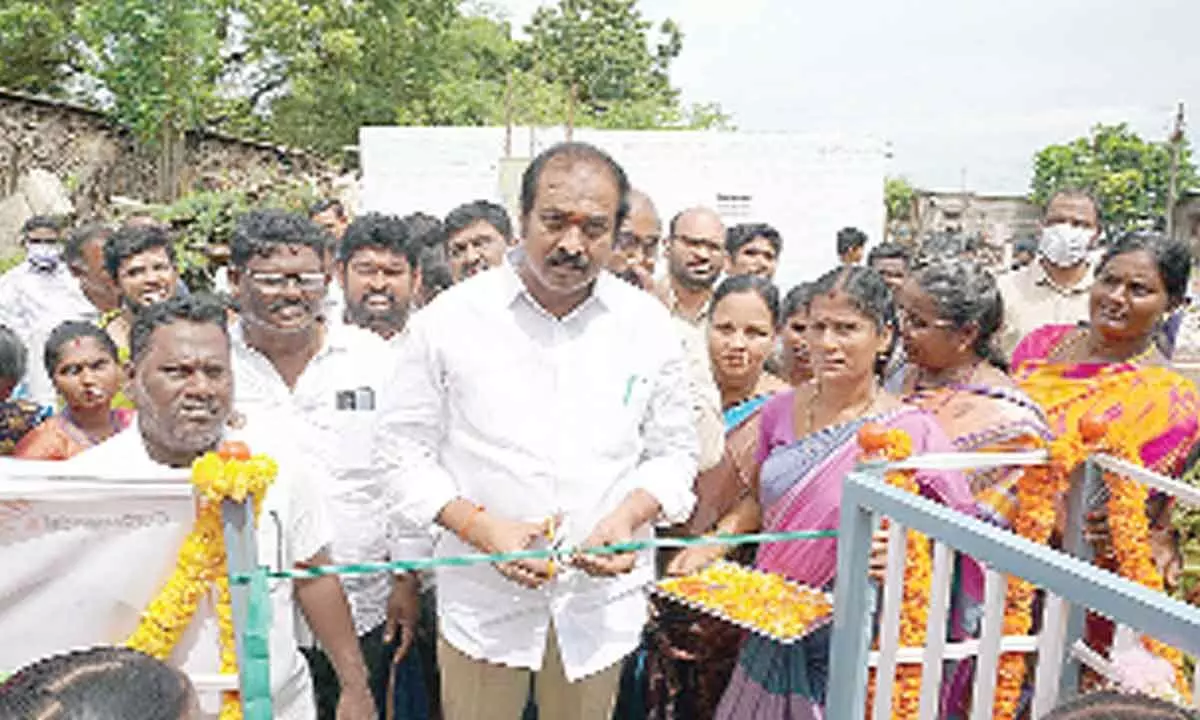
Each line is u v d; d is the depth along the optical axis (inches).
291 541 94.7
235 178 711.7
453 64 1104.8
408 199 601.9
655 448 106.2
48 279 238.8
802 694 108.1
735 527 130.4
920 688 89.0
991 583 82.8
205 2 636.1
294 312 122.5
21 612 75.3
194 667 76.8
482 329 97.3
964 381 122.9
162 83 618.5
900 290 124.8
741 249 221.0
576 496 97.4
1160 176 1460.4
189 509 74.7
